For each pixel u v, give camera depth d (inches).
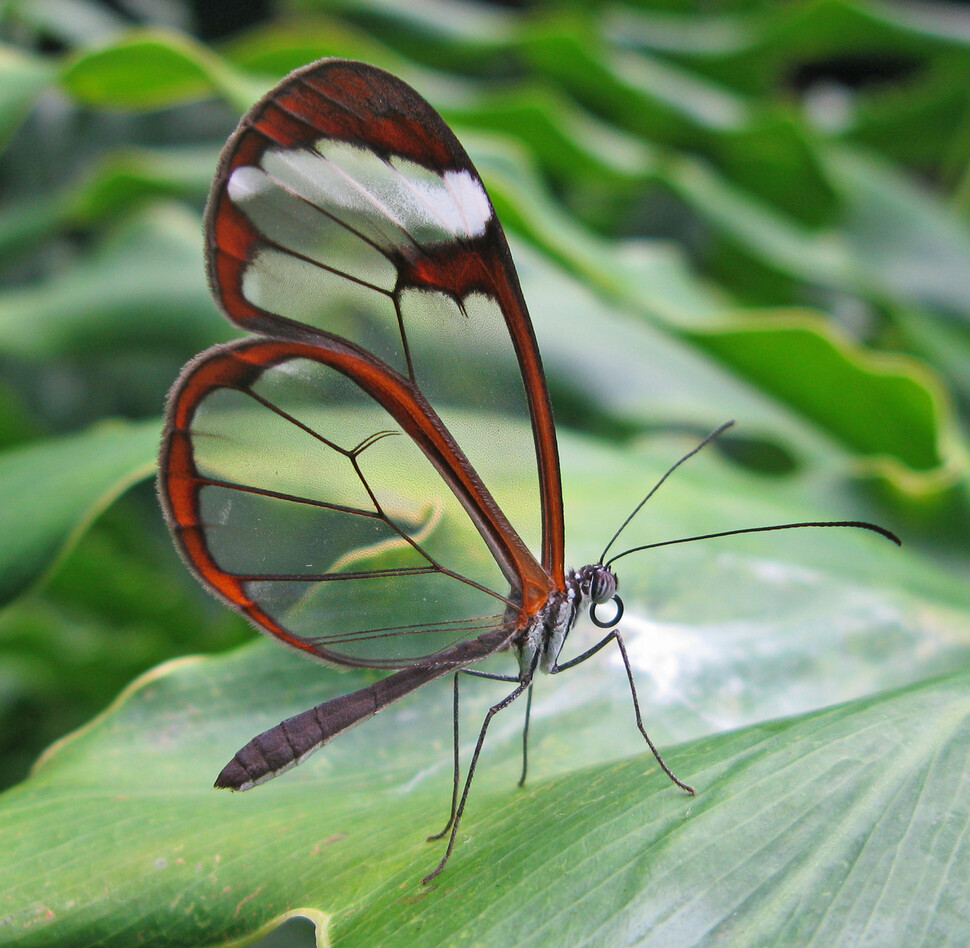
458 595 6.4
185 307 7.9
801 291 12.2
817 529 7.1
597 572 6.4
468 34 11.2
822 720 6.1
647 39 12.8
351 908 5.9
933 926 5.6
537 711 6.6
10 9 9.1
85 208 9.5
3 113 7.5
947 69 12.2
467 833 6.1
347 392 6.2
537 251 8.6
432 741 6.5
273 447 6.2
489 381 6.2
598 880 5.8
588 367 7.8
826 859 5.8
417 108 6.0
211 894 6.0
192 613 9.6
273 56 9.3
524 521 6.3
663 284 9.4
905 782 5.9
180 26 15.4
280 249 6.0
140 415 11.6
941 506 7.4
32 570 6.4
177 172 9.0
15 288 11.7
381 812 6.2
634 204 14.0
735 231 9.9
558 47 10.9
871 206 10.4
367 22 11.5
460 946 5.7
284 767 6.1
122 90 8.2
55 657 9.0
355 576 6.3
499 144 9.2
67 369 11.5
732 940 5.7
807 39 12.0
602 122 12.1
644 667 6.6
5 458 6.9
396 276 6.1
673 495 7.2
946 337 9.5
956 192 12.9
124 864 6.1
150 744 6.4
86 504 6.4
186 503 6.1
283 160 6.0
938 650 6.7
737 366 8.2
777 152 11.0
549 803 6.1
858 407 8.0
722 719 6.5
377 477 6.2
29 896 6.0
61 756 6.4
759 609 6.8
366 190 6.0
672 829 5.9
